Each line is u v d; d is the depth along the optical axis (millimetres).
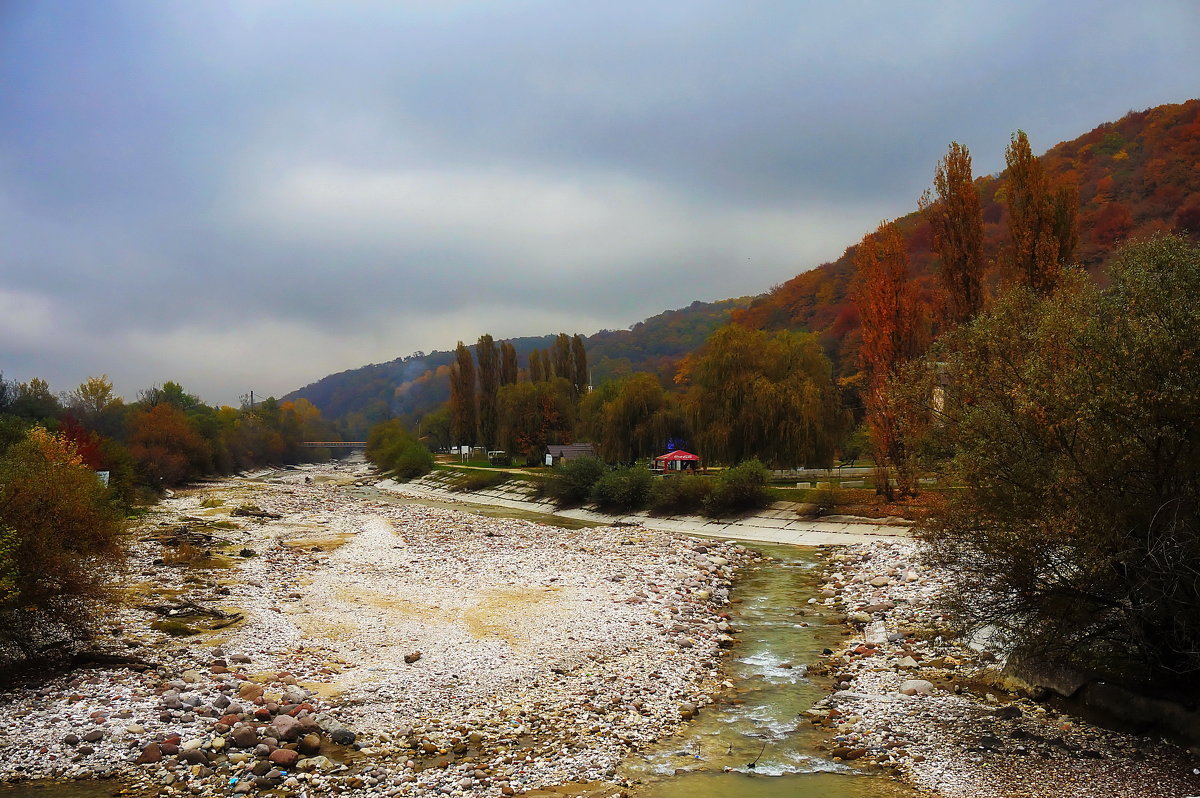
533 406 92938
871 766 11594
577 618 20359
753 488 44031
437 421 161750
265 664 15859
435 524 45250
